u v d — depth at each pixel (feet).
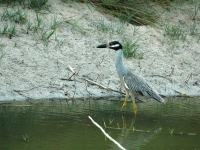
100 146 32.65
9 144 32.07
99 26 58.23
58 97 46.14
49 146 32.09
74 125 37.32
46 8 57.77
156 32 60.85
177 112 43.50
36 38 53.11
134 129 37.50
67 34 55.36
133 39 57.98
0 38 51.49
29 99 44.88
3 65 48.03
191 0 68.90
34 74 48.19
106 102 46.34
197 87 53.06
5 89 45.14
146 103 47.42
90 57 53.01
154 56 56.39
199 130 37.81
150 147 33.19
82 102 45.50
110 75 51.19
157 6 65.46
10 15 54.24
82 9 59.82
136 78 43.47
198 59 58.29
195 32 63.57
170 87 51.88
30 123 37.11
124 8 62.18
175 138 35.63
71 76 48.73
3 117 38.34
